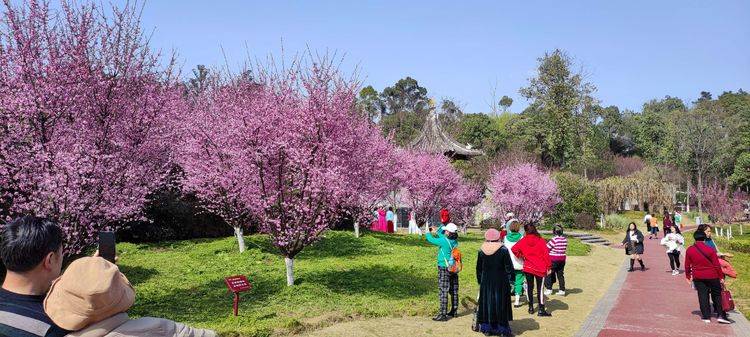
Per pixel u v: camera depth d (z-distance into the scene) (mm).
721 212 45531
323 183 10953
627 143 103125
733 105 109438
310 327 8797
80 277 2367
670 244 17406
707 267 10062
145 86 11344
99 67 10141
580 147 66500
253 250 16672
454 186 30406
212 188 15656
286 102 11844
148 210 18453
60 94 9195
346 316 9625
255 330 8156
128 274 12922
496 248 8922
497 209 33344
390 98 111812
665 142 83875
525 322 10062
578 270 18266
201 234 20750
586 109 65375
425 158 29828
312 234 11805
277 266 14703
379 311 10031
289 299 10773
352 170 12453
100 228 9820
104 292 2346
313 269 14453
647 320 10242
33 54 9102
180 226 19766
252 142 11312
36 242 2480
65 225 8656
